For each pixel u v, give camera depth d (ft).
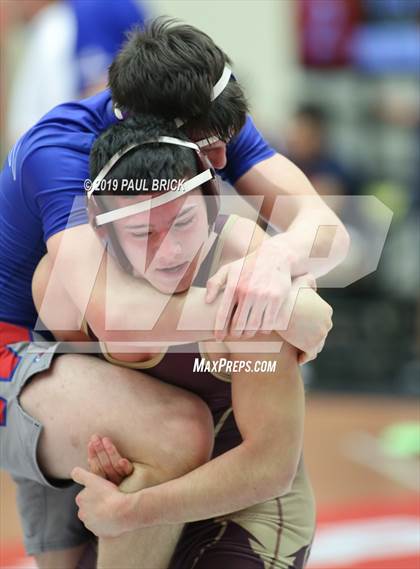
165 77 10.94
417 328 36.27
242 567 11.69
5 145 36.01
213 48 11.35
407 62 46.39
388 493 26.68
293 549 12.16
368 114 45.14
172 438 11.21
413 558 21.11
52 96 26.08
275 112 45.52
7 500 26.04
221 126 11.27
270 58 45.65
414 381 38.91
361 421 35.55
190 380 11.71
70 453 11.56
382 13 46.21
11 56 36.58
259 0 44.70
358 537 22.65
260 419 10.78
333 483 27.66
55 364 11.91
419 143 43.50
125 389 11.46
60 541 13.61
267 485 10.84
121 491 11.06
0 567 20.88
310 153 38.70
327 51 46.37
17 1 34.42
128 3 24.38
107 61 24.26
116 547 11.37
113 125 10.94
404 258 33.73
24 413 11.74
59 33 26.13
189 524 12.39
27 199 11.91
